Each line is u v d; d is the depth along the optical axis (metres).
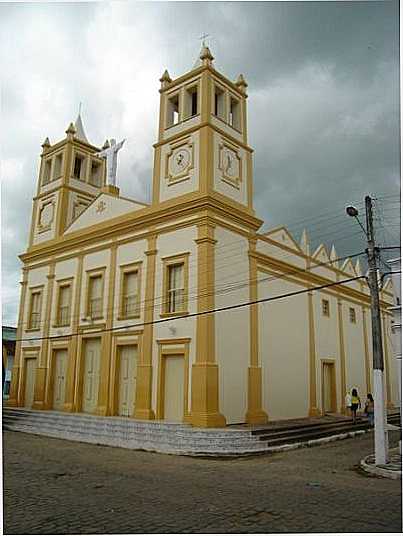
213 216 17.67
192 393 16.25
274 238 21.48
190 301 17.22
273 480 9.93
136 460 12.57
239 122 20.70
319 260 25.12
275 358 20.09
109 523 6.73
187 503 7.83
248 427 16.25
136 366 18.72
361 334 28.59
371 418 20.89
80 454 13.50
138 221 19.69
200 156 18.34
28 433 18.67
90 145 26.70
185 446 14.09
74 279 22.42
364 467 11.62
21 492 8.66
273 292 20.77
